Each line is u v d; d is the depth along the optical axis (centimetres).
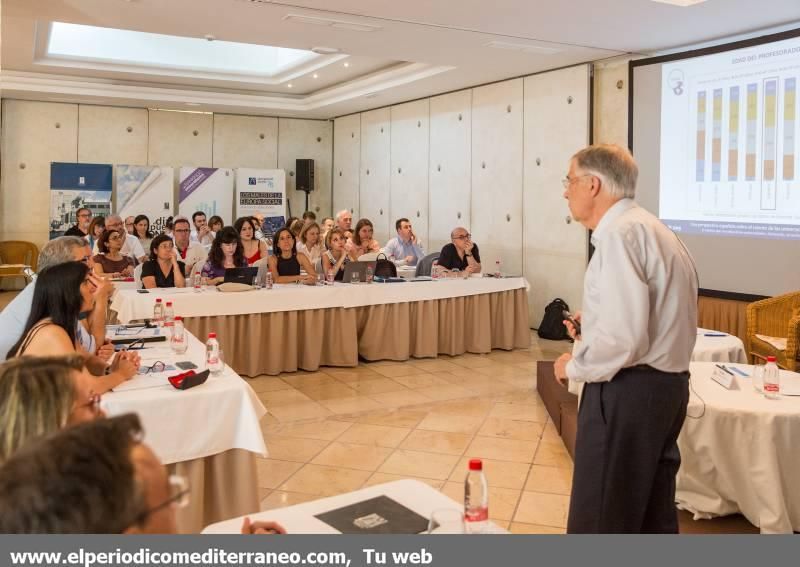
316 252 821
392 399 592
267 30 703
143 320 584
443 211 1102
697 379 397
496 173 985
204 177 1320
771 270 652
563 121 869
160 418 299
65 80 1132
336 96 1196
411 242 972
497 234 989
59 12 654
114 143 1284
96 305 378
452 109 1072
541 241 913
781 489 333
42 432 145
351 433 506
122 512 92
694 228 720
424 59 822
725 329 695
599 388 225
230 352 623
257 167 1394
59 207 1229
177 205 1339
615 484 222
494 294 780
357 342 715
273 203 1361
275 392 606
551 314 864
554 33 696
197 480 307
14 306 327
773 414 333
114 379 311
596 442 225
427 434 505
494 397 602
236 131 1373
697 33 690
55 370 151
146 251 1041
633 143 777
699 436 351
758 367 388
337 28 689
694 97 712
